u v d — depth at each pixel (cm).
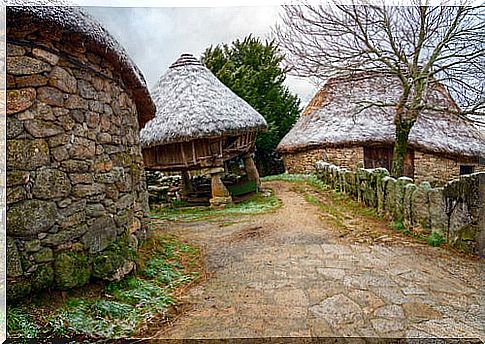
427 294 298
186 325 257
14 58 243
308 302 290
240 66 1584
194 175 1259
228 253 442
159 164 872
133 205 393
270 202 839
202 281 349
